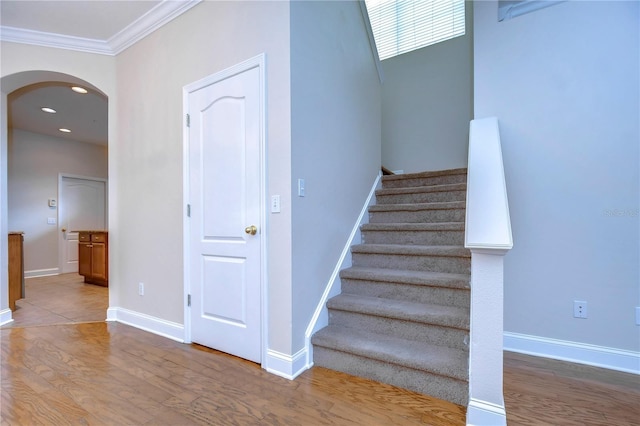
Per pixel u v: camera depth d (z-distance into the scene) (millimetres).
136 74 2855
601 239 2059
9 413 1504
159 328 2604
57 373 1904
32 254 5430
